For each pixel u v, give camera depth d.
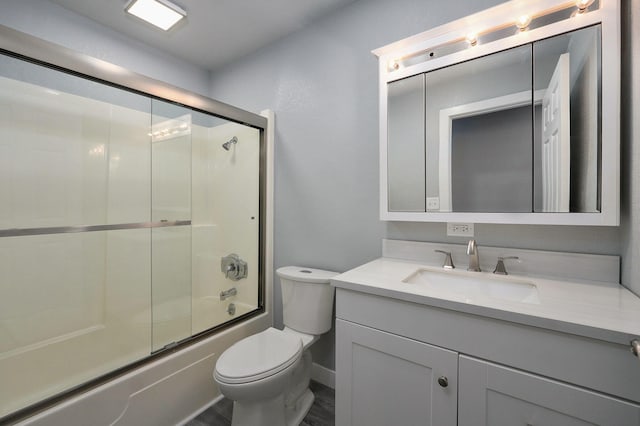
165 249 2.02
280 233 2.09
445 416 0.92
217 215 2.33
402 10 1.54
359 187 1.70
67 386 1.33
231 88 2.40
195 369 1.55
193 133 2.22
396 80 1.48
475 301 0.87
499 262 1.24
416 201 1.44
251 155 2.13
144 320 1.87
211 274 2.26
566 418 0.75
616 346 0.69
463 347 0.89
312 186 1.90
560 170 1.11
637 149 0.91
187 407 1.50
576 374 0.73
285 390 1.41
